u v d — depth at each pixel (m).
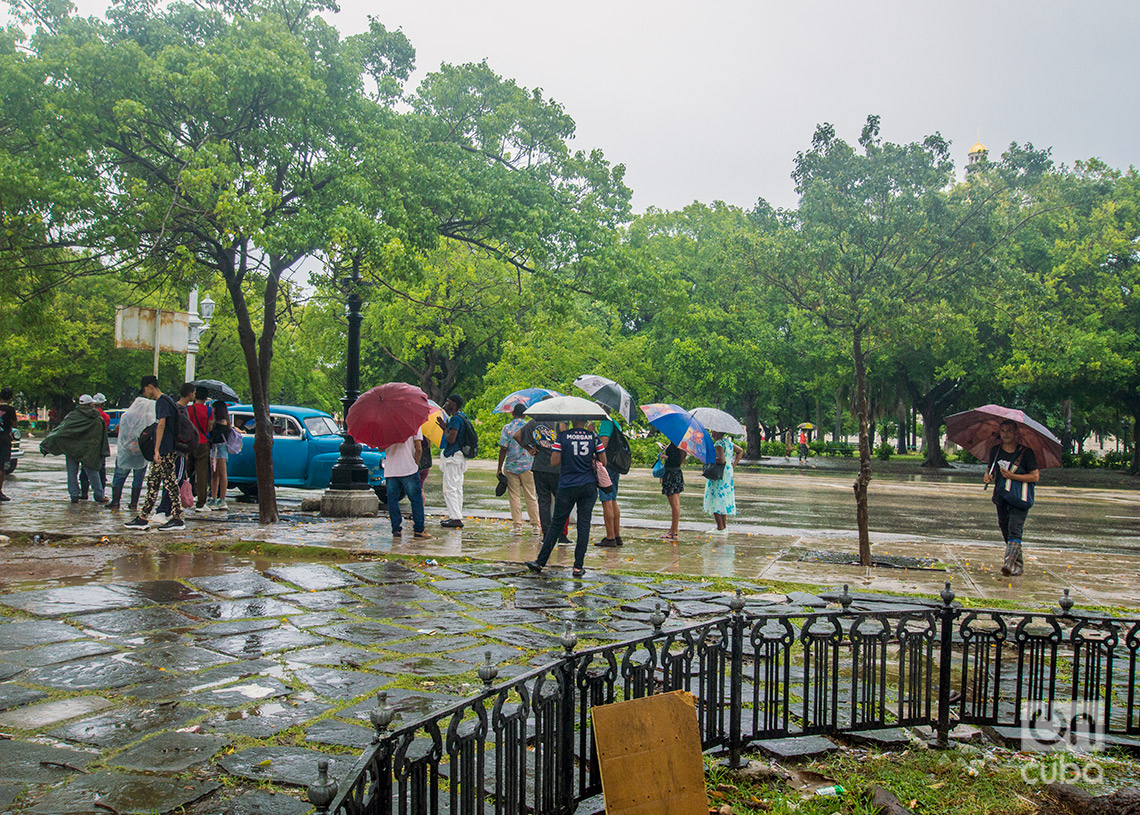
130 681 4.86
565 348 35.03
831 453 55.38
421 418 10.86
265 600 7.04
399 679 5.03
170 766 3.71
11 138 10.59
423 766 2.61
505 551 9.98
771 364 41.56
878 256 10.50
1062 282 36.34
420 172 12.48
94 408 13.68
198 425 13.19
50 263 11.45
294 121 11.07
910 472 37.38
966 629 4.51
